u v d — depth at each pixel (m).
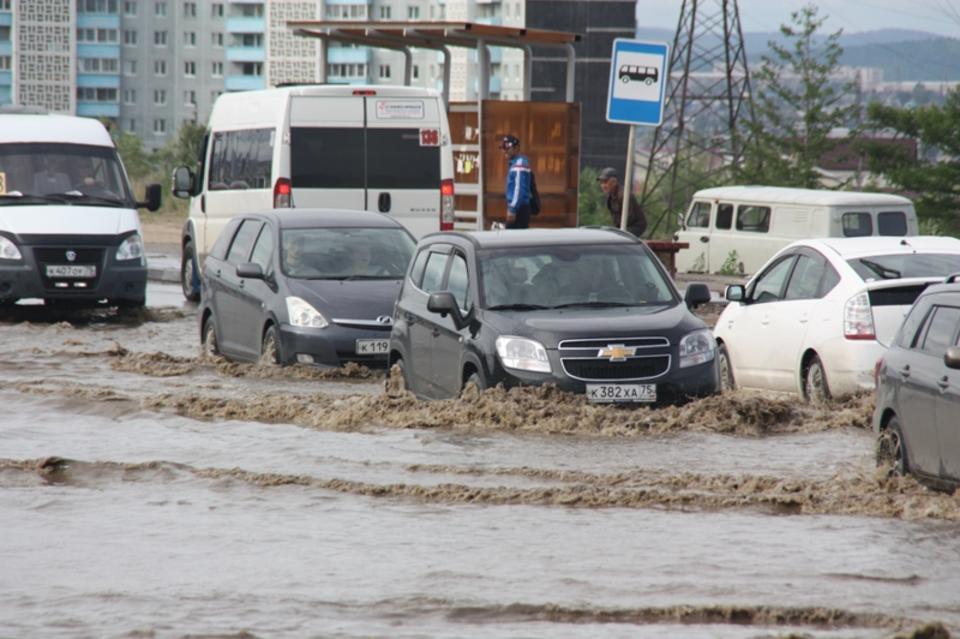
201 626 17.92
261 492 26.61
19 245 60.19
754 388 41.59
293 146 59.19
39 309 64.56
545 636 17.42
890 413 28.39
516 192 62.69
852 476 27.73
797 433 32.53
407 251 47.53
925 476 26.66
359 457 29.58
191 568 21.06
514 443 30.92
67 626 18.02
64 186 62.91
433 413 33.38
